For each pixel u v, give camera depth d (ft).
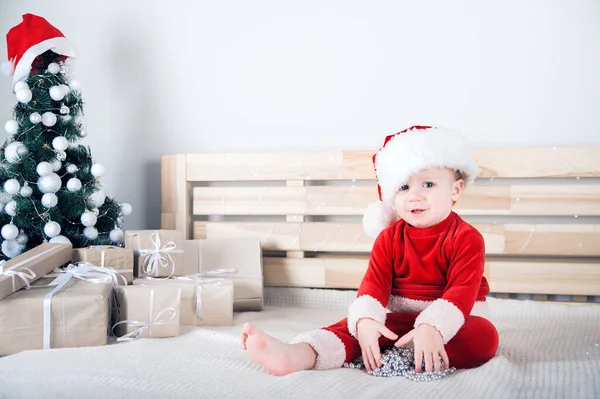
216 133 7.73
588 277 6.40
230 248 6.66
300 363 3.84
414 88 7.18
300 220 7.14
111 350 4.57
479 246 4.33
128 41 7.95
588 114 6.77
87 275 5.30
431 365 3.72
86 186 6.72
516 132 6.92
